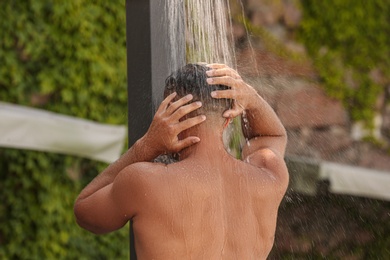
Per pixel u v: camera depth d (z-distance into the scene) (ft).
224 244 14.12
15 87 39.73
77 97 41.27
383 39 49.67
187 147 14.53
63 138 35.35
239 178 14.53
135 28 17.25
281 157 15.52
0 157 39.63
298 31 47.37
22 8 39.96
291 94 46.26
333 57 48.06
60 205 40.73
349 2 48.75
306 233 45.83
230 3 43.57
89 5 41.78
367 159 48.32
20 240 39.83
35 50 40.14
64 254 40.91
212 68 14.92
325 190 45.96
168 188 13.80
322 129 47.06
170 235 13.75
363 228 47.70
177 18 17.31
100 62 41.81
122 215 14.20
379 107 49.19
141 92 17.20
